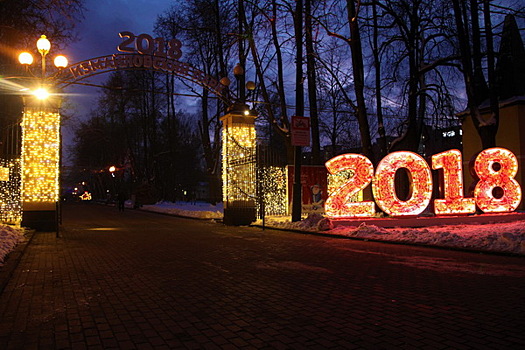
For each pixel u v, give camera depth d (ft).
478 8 65.41
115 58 58.03
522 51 76.89
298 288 21.62
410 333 14.49
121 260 31.04
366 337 14.11
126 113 156.76
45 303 18.75
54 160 57.88
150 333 14.60
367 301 18.92
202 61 115.65
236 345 13.39
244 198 67.10
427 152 108.99
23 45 60.59
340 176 75.05
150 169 166.09
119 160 188.34
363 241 43.75
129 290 21.27
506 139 74.84
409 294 20.24
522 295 19.98
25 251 35.99
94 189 296.51
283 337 14.15
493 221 56.65
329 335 14.33
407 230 44.91
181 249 37.37
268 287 21.85
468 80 62.44
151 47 59.98
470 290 21.04
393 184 54.85
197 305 18.37
